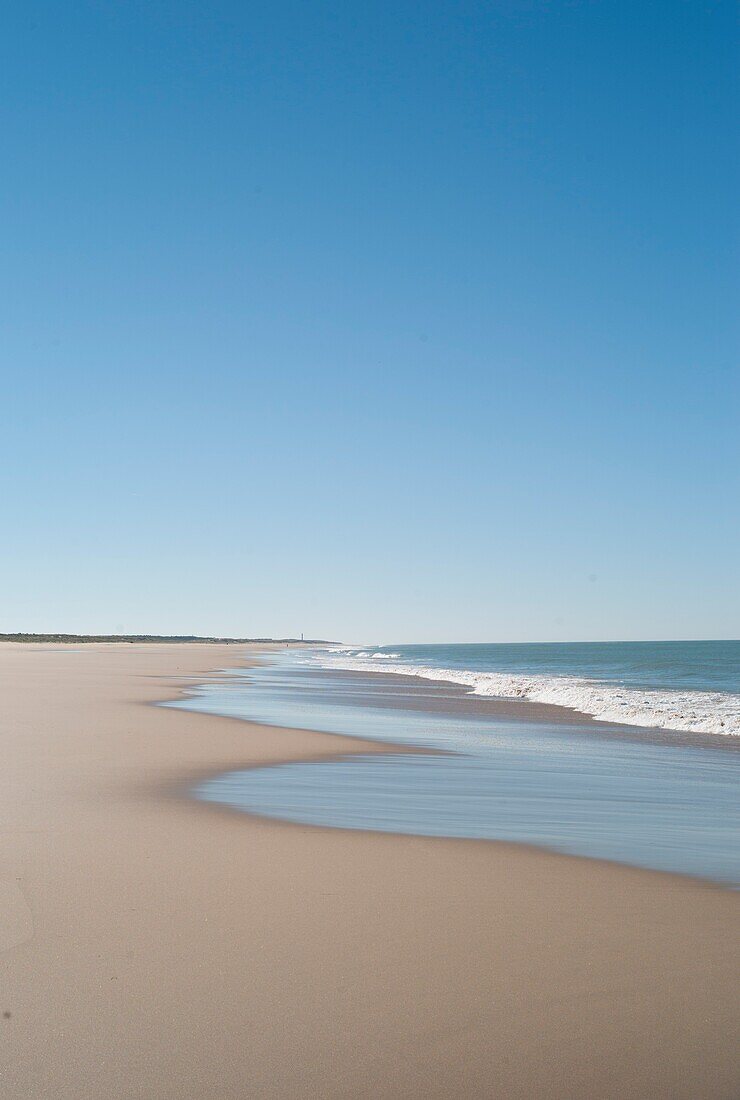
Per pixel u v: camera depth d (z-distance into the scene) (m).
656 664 76.06
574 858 8.00
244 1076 4.03
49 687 31.20
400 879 7.15
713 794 11.64
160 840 8.30
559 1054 4.27
